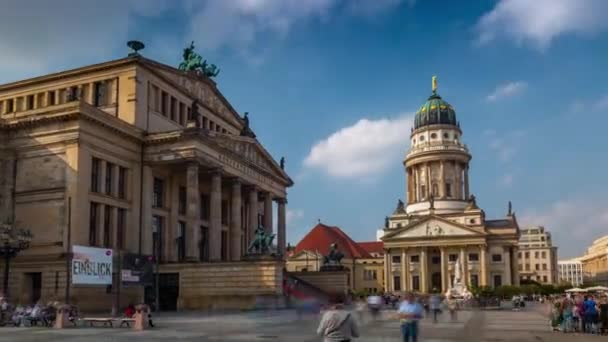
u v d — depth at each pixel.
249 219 93.94
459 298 105.69
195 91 90.69
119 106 75.44
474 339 37.38
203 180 89.31
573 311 45.19
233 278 70.31
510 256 186.88
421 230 184.25
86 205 65.56
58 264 63.75
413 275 185.38
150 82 78.38
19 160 68.19
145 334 38.12
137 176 74.75
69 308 48.66
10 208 67.56
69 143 65.56
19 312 48.78
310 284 96.06
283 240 106.88
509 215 192.50
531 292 155.12
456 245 180.38
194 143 74.19
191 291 71.81
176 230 81.50
